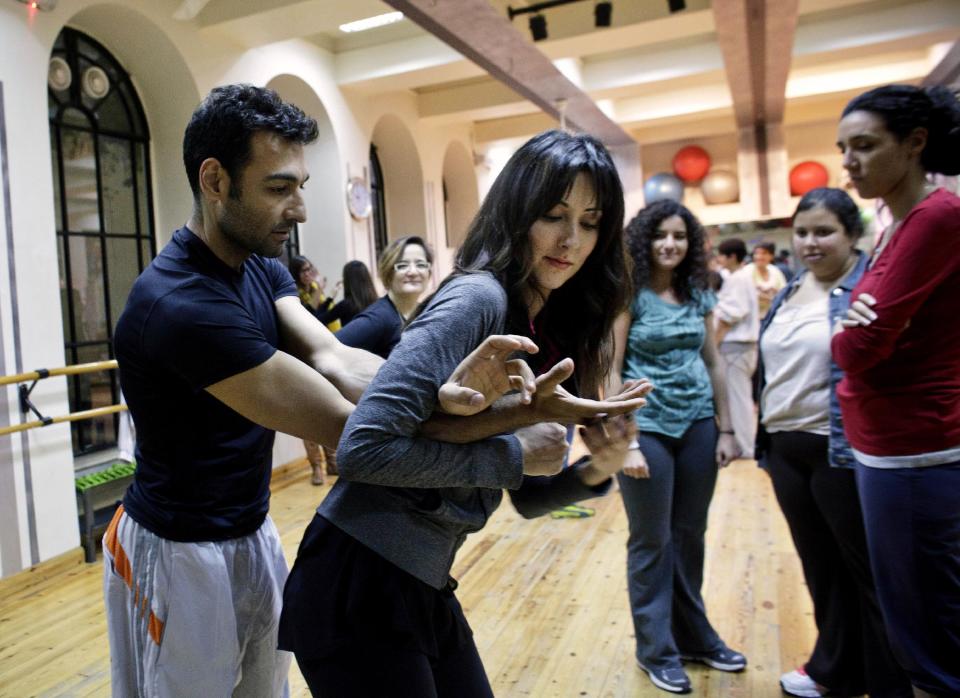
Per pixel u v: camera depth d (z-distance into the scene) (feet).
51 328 11.53
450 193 30.32
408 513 3.30
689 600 7.43
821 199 6.35
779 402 6.56
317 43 19.42
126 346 3.79
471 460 3.01
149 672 4.03
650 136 33.37
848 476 6.06
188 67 14.82
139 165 15.24
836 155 33.60
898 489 4.67
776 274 17.78
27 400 10.93
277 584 4.47
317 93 19.36
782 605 8.89
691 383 7.09
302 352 4.25
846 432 5.17
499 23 14.83
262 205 3.61
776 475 6.75
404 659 3.28
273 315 4.33
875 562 4.90
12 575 10.81
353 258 20.74
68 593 10.50
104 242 14.39
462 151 29.30
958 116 4.58
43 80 11.63
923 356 4.58
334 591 3.32
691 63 22.57
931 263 4.41
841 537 6.15
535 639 8.32
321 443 3.63
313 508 14.21
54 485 11.46
